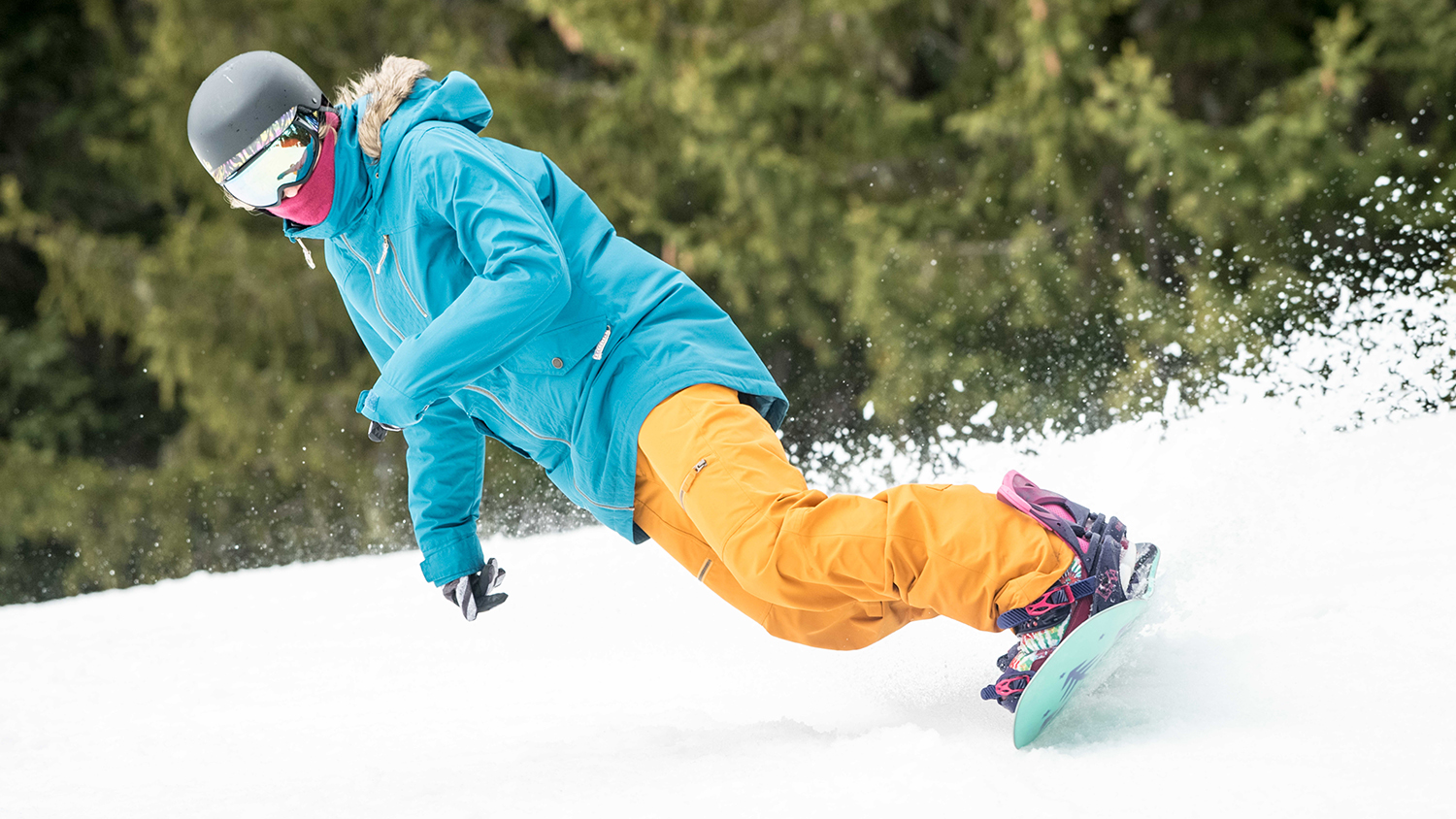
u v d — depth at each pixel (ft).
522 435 14.74
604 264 13.92
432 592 29.94
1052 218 76.23
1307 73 69.82
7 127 95.04
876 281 73.20
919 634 17.33
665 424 13.21
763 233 75.05
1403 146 67.41
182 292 80.07
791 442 77.77
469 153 13.28
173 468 82.58
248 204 13.65
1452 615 13.05
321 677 20.84
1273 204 67.10
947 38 83.05
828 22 75.61
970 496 12.21
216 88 13.16
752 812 10.50
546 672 19.26
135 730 17.46
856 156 78.18
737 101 75.25
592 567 29.78
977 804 9.89
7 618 34.58
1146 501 17.34
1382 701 11.06
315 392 80.38
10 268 94.73
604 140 76.23
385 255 14.03
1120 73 68.90
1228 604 15.03
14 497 83.97
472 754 14.19
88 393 93.25
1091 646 11.17
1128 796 9.80
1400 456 21.84
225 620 29.60
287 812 12.26
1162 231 73.20
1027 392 70.69
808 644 14.58
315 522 80.53
